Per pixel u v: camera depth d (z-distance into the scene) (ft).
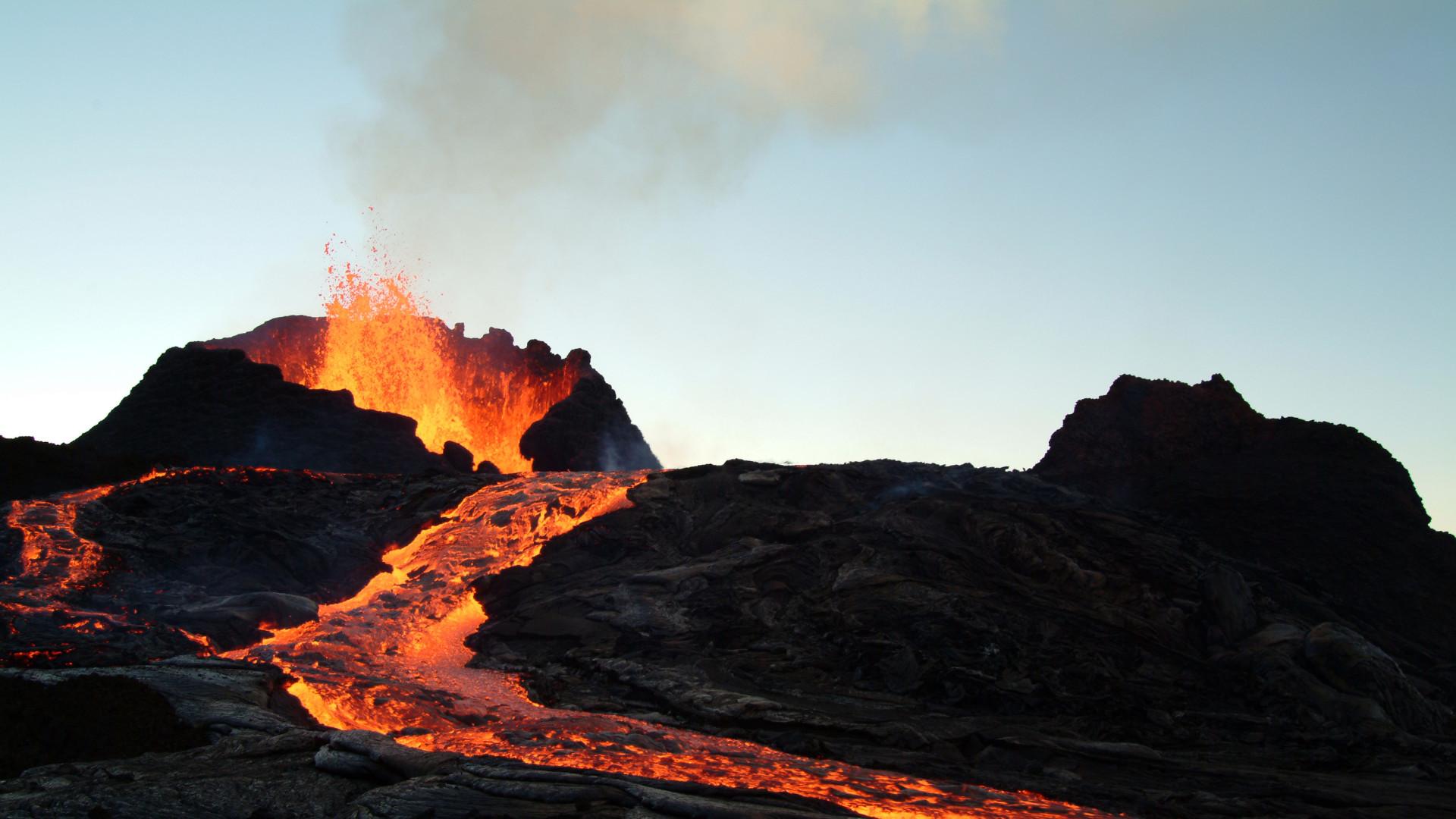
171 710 52.90
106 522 95.35
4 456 111.34
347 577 95.45
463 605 92.43
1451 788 57.98
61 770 42.98
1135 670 81.15
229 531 96.32
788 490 113.09
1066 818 48.73
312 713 59.31
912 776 57.31
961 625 84.17
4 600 77.87
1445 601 113.60
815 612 89.71
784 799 40.06
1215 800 54.19
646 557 101.19
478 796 38.06
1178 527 111.75
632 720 66.69
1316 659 78.95
